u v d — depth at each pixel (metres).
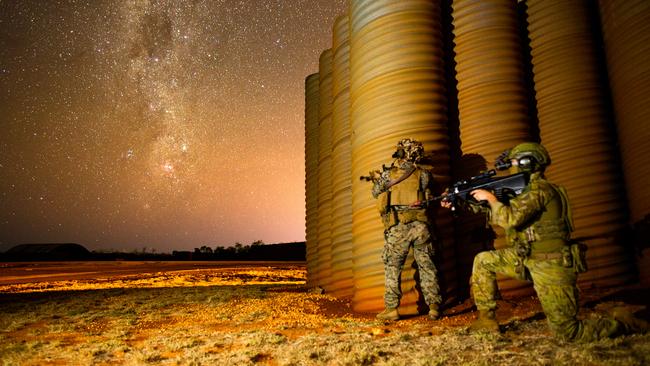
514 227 3.46
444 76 5.77
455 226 5.58
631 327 3.38
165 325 5.24
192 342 4.10
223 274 15.19
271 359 3.50
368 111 5.75
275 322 5.08
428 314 4.93
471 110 5.69
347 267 6.84
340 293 6.87
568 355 3.05
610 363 2.85
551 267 3.35
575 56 5.70
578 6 5.82
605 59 5.70
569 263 3.33
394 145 5.51
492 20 5.79
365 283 5.61
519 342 3.46
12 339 4.68
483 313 3.88
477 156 5.59
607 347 3.17
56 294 8.57
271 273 15.59
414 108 5.54
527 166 3.57
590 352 3.06
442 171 5.46
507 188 3.66
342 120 7.04
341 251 6.92
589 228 5.31
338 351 3.53
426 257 4.79
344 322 4.86
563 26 5.79
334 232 7.09
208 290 8.70
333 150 7.23
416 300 5.13
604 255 5.25
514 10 5.89
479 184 3.80
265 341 4.04
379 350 3.44
